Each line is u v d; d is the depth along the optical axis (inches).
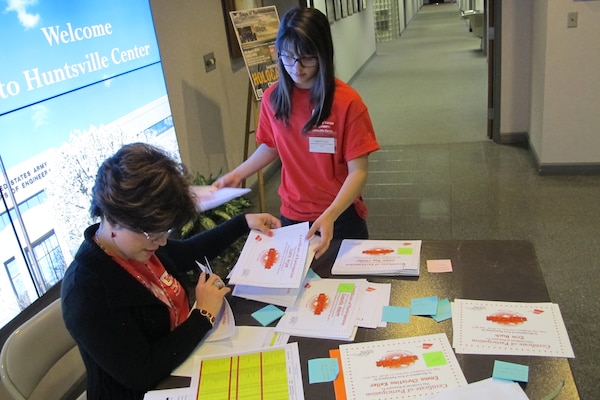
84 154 86.8
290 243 56.8
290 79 63.4
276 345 47.6
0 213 69.4
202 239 59.8
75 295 41.7
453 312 49.4
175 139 121.3
